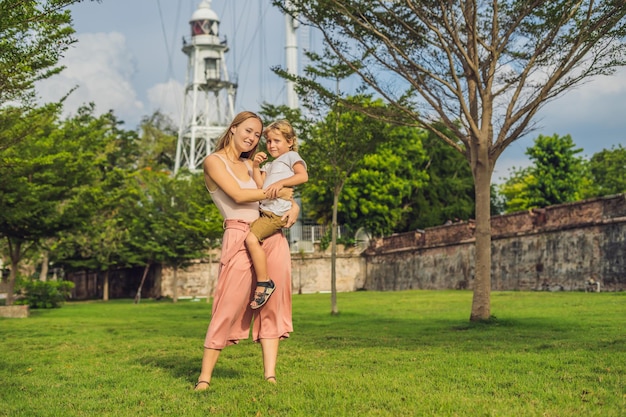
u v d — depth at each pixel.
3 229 26.00
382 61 15.86
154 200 44.16
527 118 14.84
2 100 14.27
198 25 66.12
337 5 15.15
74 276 69.31
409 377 6.99
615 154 58.88
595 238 29.81
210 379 6.69
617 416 4.95
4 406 5.98
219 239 44.12
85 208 26.78
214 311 6.59
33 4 11.47
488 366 7.77
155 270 54.53
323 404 5.48
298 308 25.84
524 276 34.66
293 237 55.06
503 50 15.69
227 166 6.58
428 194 57.22
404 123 16.42
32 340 13.48
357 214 53.84
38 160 22.12
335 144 20.61
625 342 9.99
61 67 14.59
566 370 7.32
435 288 43.84
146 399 6.13
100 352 10.74
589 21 14.66
